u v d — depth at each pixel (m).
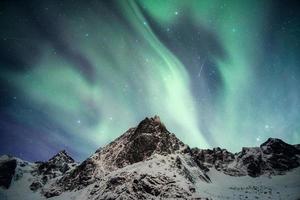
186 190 149.12
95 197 158.12
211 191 168.75
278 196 168.25
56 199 187.50
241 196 169.62
